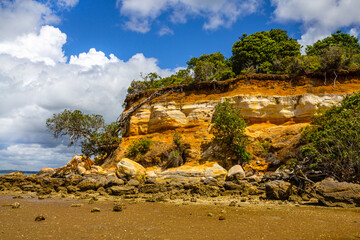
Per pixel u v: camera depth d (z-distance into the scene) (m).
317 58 41.84
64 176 35.00
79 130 40.12
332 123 22.06
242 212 12.58
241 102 34.47
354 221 10.28
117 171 27.30
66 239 7.86
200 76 44.72
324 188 14.77
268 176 24.39
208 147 32.16
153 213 12.51
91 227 9.45
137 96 44.50
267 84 36.78
